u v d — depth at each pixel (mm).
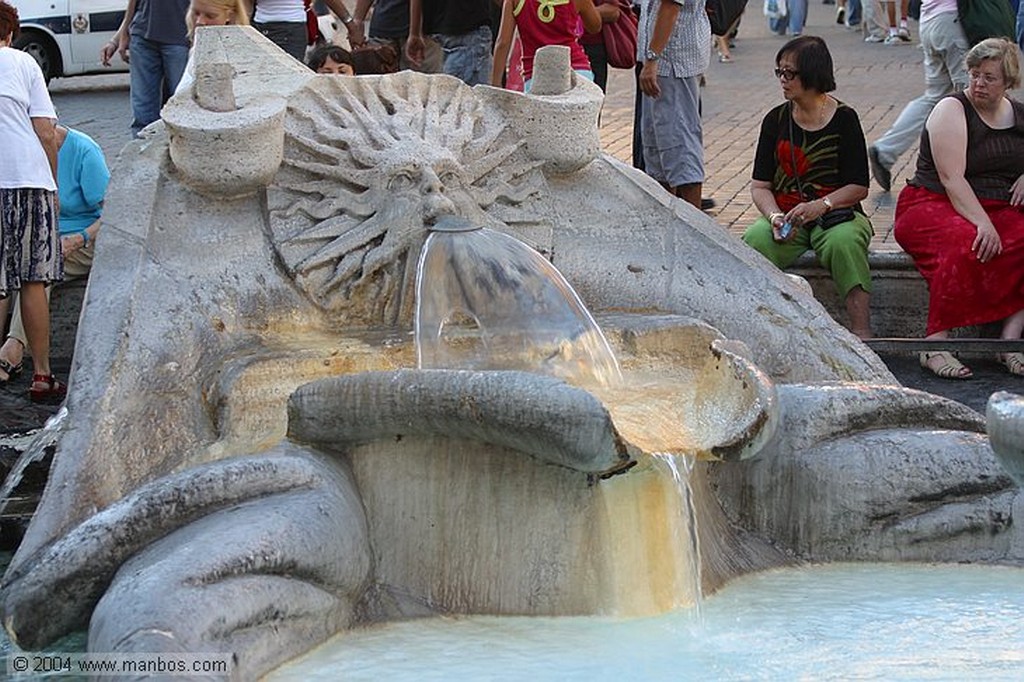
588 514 7566
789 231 11836
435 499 7648
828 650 7145
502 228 9469
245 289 8922
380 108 9672
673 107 13141
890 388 8562
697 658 7055
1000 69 11453
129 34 16094
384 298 9109
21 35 23359
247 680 6578
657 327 9109
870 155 14852
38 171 10992
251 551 6793
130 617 6395
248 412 8188
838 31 27922
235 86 9625
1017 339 11383
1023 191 11555
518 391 7191
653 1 12883
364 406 7473
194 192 9188
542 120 9758
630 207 9953
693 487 7875
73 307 12133
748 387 7984
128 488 7797
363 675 6805
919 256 11703
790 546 8367
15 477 8703
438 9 14578
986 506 8297
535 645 7211
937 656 7051
